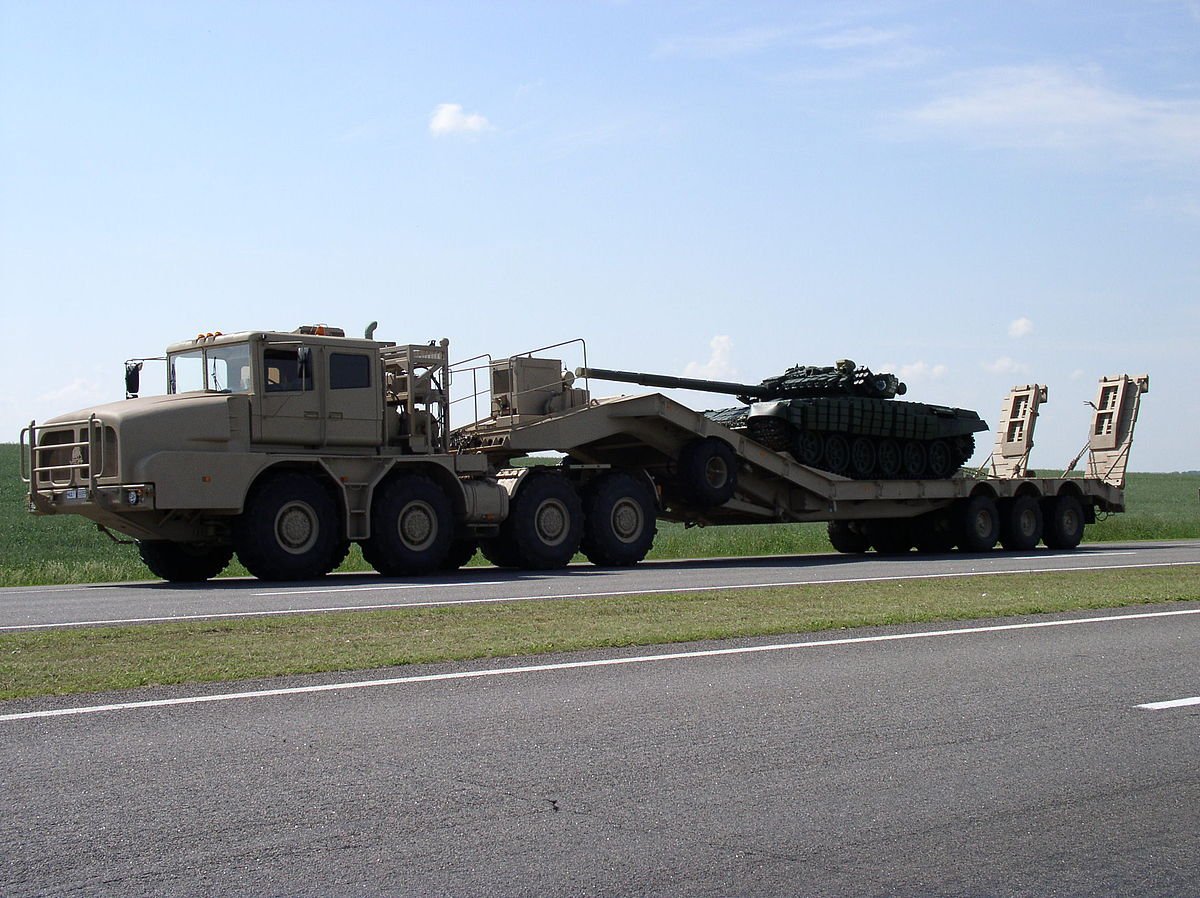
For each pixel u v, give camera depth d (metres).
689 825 5.52
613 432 22.23
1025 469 29.69
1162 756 6.76
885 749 6.83
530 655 9.77
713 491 23.38
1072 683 8.77
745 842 5.31
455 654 9.70
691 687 8.50
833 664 9.46
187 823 5.49
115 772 6.27
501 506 20.52
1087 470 30.80
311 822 5.51
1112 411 30.55
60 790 5.96
